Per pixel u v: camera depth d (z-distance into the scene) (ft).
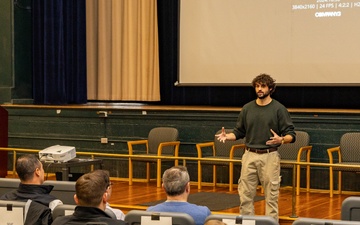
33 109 36.65
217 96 36.86
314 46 33.88
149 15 38.45
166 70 38.32
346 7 33.12
